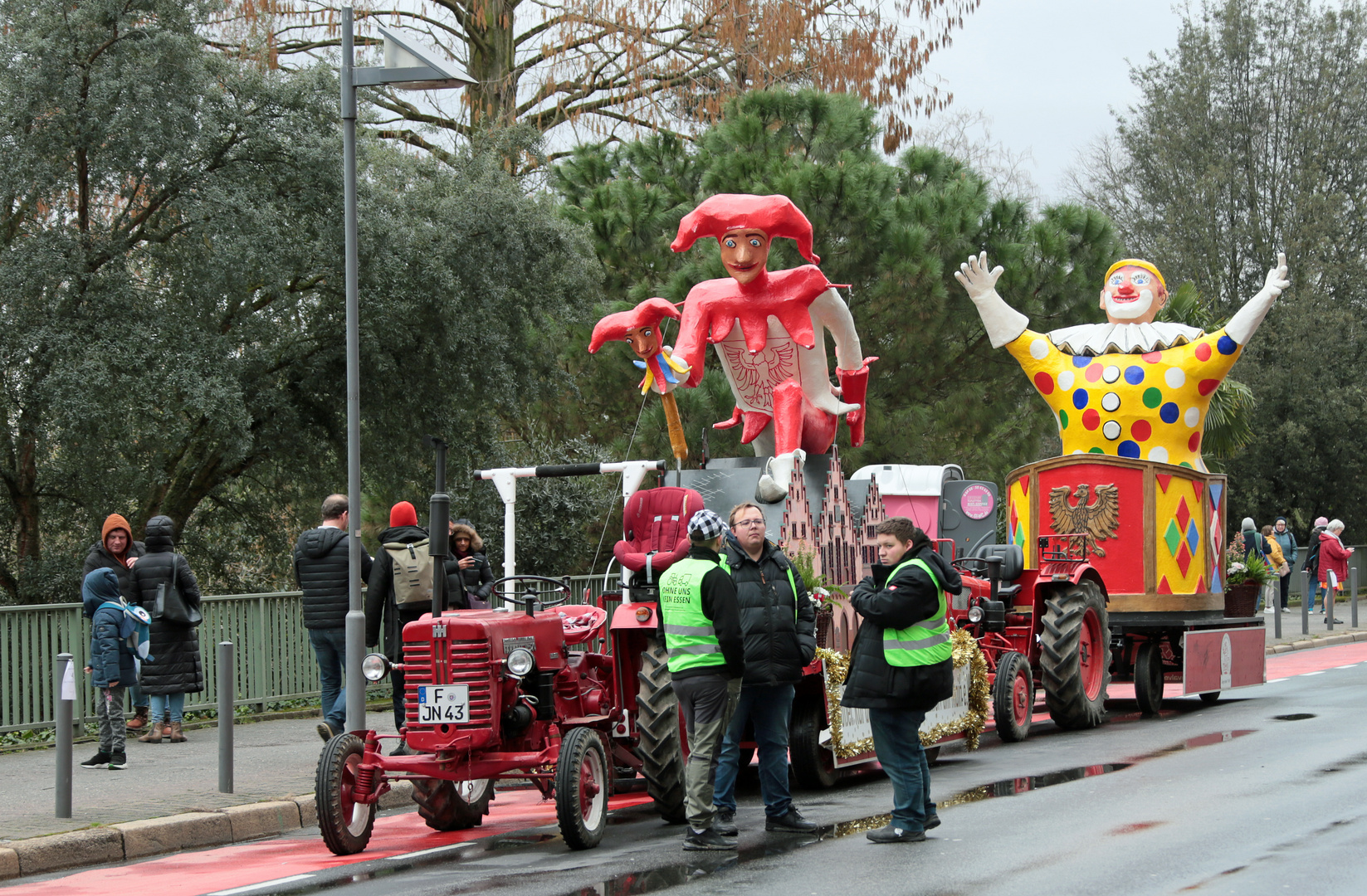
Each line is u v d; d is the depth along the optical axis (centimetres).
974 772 1050
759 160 2186
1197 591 1491
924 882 643
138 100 1636
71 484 1766
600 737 896
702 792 750
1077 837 746
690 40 2667
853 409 1171
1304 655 2208
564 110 2747
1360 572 3997
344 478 2047
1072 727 1350
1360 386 3856
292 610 1470
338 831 784
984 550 1457
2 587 1784
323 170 1777
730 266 1103
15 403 1658
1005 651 1287
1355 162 4219
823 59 2622
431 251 1895
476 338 1933
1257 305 1502
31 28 1630
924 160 2342
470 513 2067
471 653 797
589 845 786
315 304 1897
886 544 759
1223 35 4284
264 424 1903
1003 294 2206
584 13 2550
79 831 811
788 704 803
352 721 1046
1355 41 4219
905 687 745
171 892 695
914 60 2656
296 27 2455
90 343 1600
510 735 823
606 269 2288
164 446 1680
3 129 1634
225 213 1666
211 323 1766
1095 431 1571
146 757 1136
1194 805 840
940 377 2284
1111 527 1458
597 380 2214
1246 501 3912
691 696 756
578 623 941
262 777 1023
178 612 1211
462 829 899
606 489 2181
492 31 2669
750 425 1138
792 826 804
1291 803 834
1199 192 4228
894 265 2064
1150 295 1608
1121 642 1498
